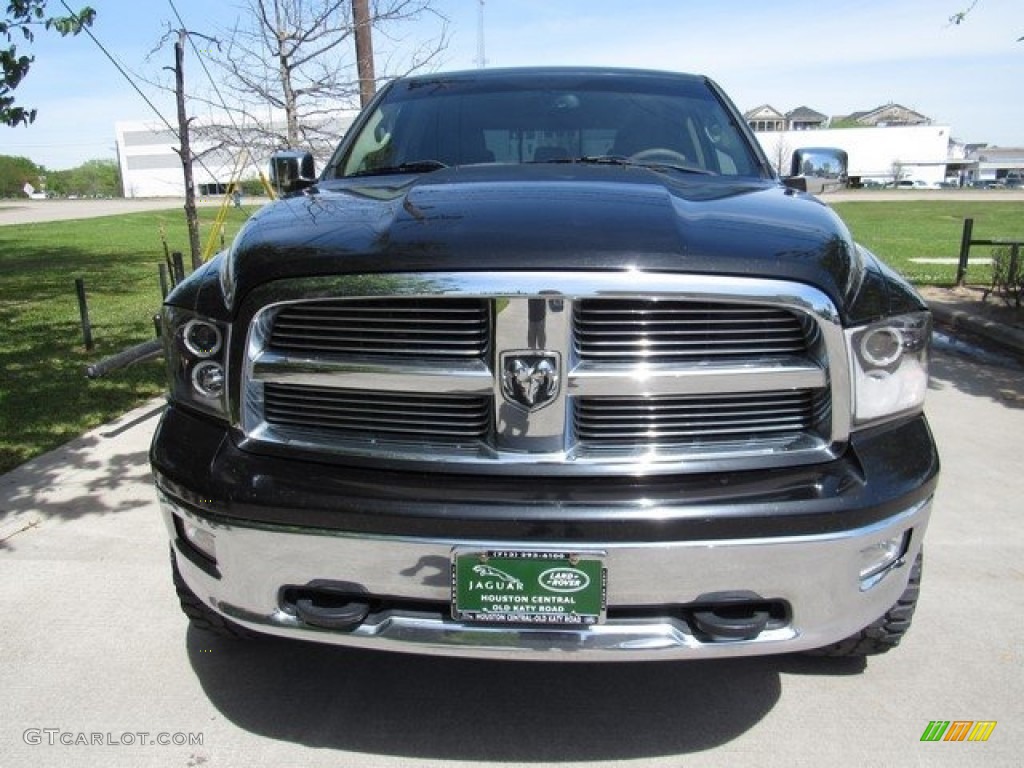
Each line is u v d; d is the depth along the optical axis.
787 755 2.37
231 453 2.19
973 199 45.59
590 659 2.05
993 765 2.32
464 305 2.03
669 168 3.28
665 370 2.01
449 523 1.99
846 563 2.06
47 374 6.41
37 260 16.30
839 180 3.80
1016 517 3.88
